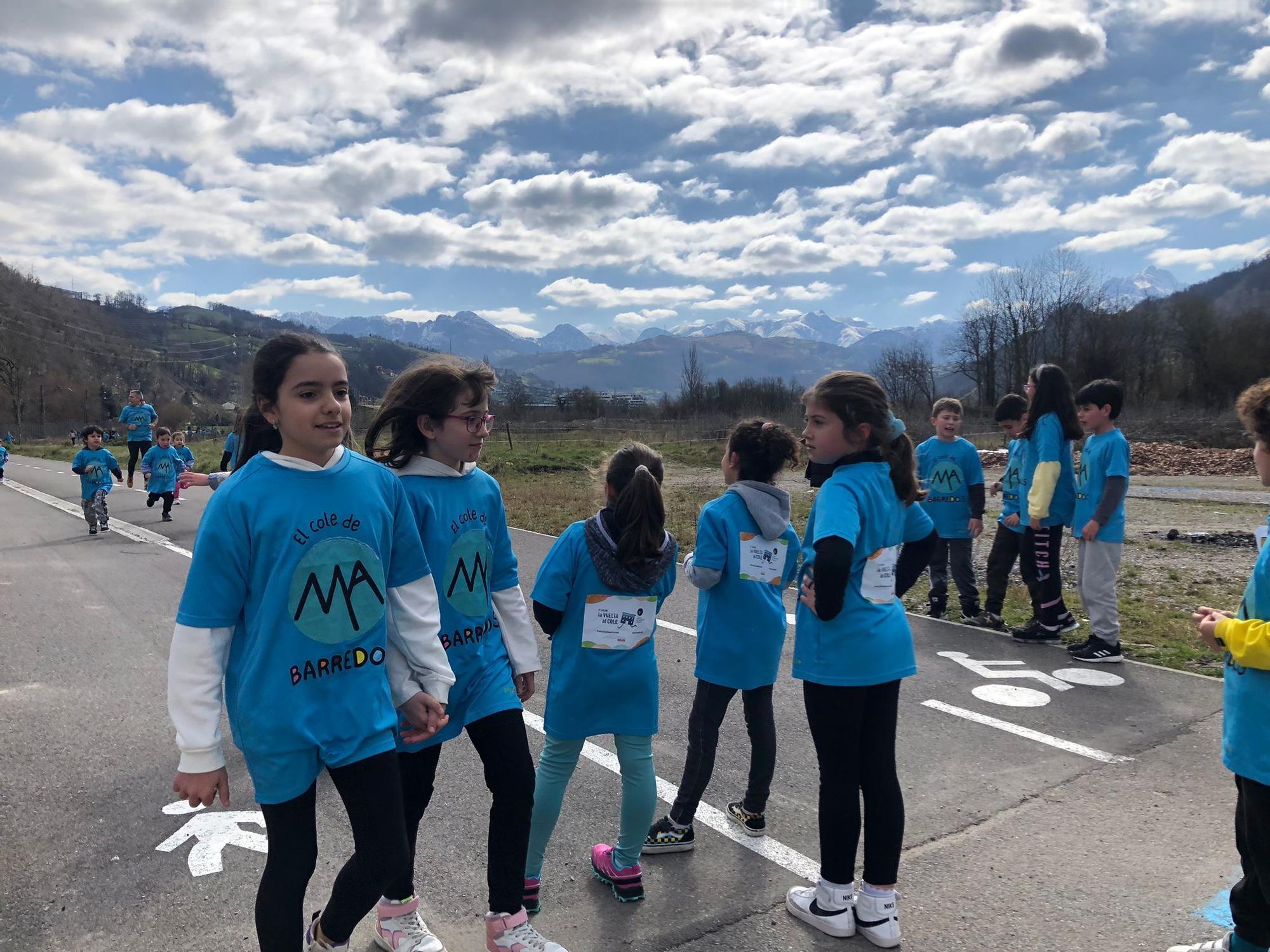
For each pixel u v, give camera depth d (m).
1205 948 2.72
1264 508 16.05
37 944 2.85
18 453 48.34
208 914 3.03
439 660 2.53
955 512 7.39
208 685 2.14
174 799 3.96
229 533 2.15
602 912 3.09
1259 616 2.42
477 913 3.06
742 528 3.57
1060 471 6.41
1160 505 16.80
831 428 3.00
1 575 9.50
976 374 56.06
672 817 3.57
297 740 2.18
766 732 3.64
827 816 2.95
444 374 2.76
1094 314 49.84
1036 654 6.45
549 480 20.50
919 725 4.98
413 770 2.74
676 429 40.88
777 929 2.98
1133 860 3.44
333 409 2.24
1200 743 4.69
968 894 3.20
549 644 6.77
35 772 4.25
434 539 2.73
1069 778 4.25
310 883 3.25
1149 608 7.81
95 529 12.81
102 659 6.26
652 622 3.20
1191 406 44.59
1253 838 2.45
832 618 2.84
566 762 3.13
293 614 2.19
